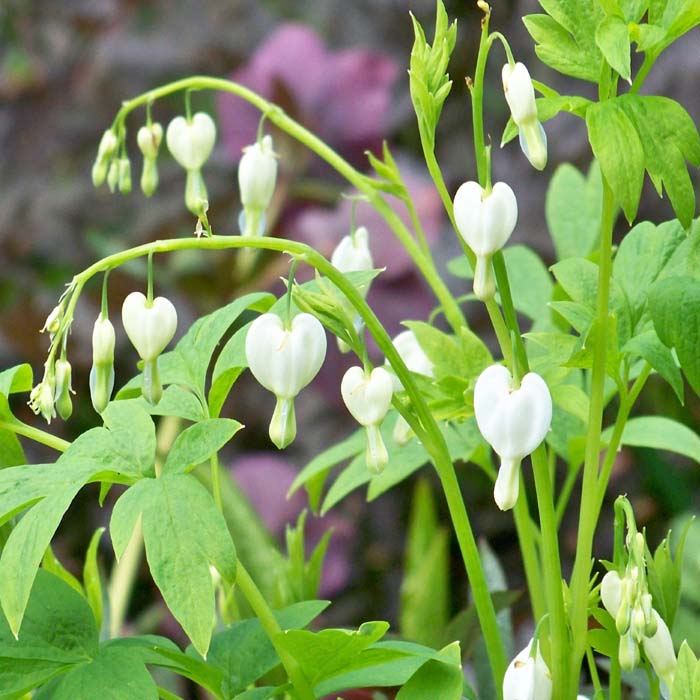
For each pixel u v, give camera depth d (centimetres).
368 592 99
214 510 48
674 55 103
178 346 55
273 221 101
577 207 66
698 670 50
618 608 51
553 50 51
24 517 49
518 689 50
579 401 56
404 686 51
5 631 51
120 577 73
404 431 56
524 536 57
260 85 102
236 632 54
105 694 50
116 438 50
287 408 50
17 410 99
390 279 99
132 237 102
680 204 50
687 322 51
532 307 65
